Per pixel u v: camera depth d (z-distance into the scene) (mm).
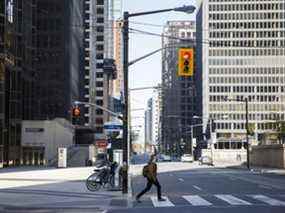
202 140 176500
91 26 179125
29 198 30672
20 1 99875
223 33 169250
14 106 96500
